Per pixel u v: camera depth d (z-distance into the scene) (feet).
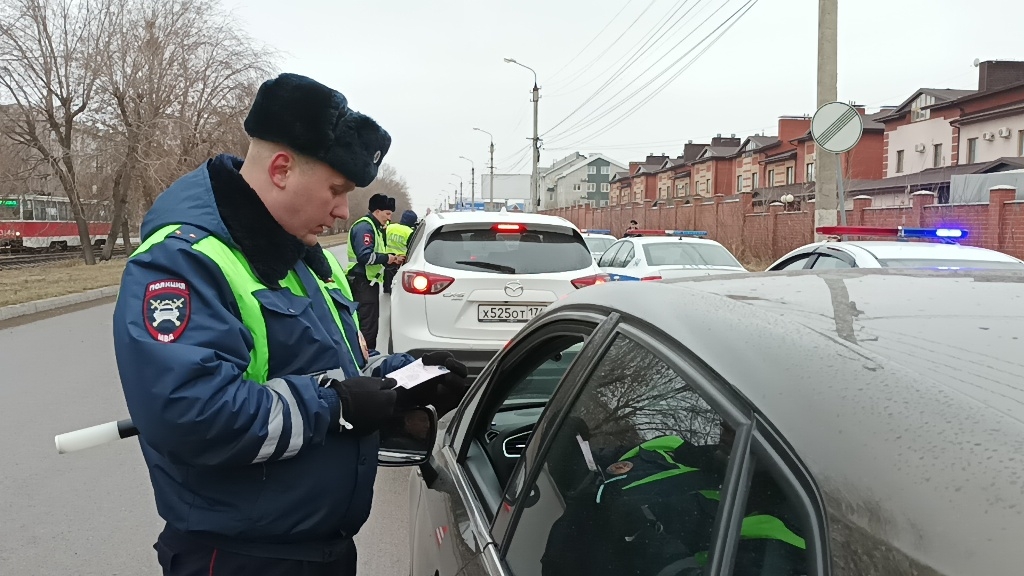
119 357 4.58
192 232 4.90
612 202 262.47
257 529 5.13
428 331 17.52
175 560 5.32
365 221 24.56
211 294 4.75
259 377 5.06
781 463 2.99
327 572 5.60
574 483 4.64
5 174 77.66
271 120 4.99
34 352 29.14
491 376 7.27
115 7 76.43
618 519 4.06
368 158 5.31
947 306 4.12
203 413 4.41
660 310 4.44
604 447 4.45
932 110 109.40
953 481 2.46
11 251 119.24
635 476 4.05
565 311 5.87
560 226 18.63
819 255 20.36
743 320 3.86
